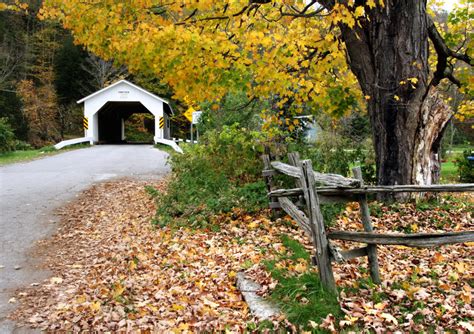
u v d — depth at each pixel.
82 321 4.70
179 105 42.06
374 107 8.99
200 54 7.91
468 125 38.78
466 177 17.41
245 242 7.24
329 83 9.58
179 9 7.68
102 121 40.03
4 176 15.48
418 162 8.80
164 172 16.83
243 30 7.87
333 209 8.12
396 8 8.48
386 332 3.77
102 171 17.00
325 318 4.08
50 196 11.84
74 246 7.80
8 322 4.78
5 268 6.59
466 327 3.67
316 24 9.76
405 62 8.57
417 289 4.49
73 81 51.69
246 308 4.71
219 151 11.05
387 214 8.24
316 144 11.68
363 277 5.10
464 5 10.41
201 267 6.27
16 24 48.94
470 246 6.50
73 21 8.32
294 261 5.95
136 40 7.57
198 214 8.71
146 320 4.68
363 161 10.99
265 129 10.87
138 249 7.30
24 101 44.97
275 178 8.60
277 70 8.42
